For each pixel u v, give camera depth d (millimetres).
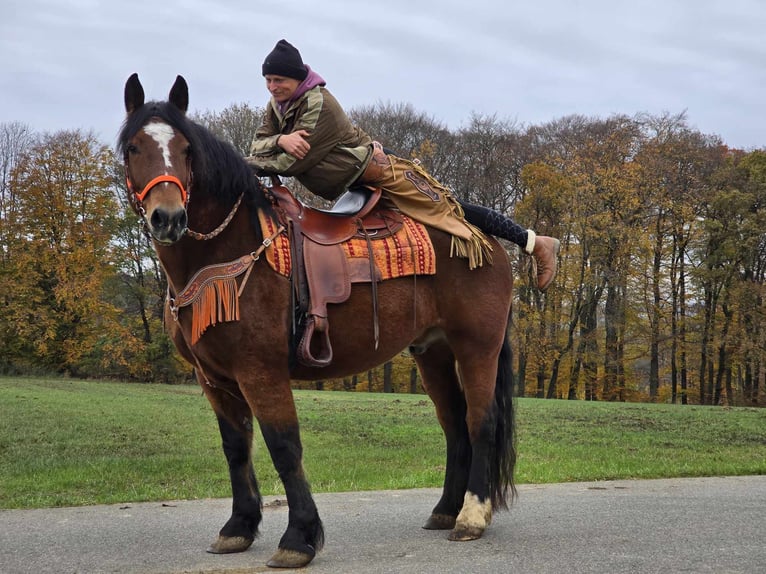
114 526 5375
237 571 3990
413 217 4879
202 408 18328
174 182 3795
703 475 8508
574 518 5441
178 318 4238
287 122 4691
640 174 33844
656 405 22906
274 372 4137
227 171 4164
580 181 33750
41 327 33312
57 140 32938
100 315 33938
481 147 37812
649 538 4699
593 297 35250
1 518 5773
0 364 33406
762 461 9781
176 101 4184
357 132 4883
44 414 15367
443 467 9586
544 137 38188
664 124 36094
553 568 3990
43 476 8492
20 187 32969
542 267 5418
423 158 35406
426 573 3902
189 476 8758
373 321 4531
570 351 35156
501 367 5141
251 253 4176
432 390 5285
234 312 4047
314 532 4117
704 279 34344
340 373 4578
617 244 34000
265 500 6852
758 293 33344
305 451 11227
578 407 20562
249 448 4566
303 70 4652
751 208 34906
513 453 5055
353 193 4895
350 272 4465
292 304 4250
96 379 34625
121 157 4062
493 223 5270
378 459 10469
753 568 3979
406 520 5547
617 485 7598
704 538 4688
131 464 9484
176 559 4297
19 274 33094
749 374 36469
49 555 4422
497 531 4961
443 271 4902
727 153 37312
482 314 4957
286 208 4473
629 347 36406
